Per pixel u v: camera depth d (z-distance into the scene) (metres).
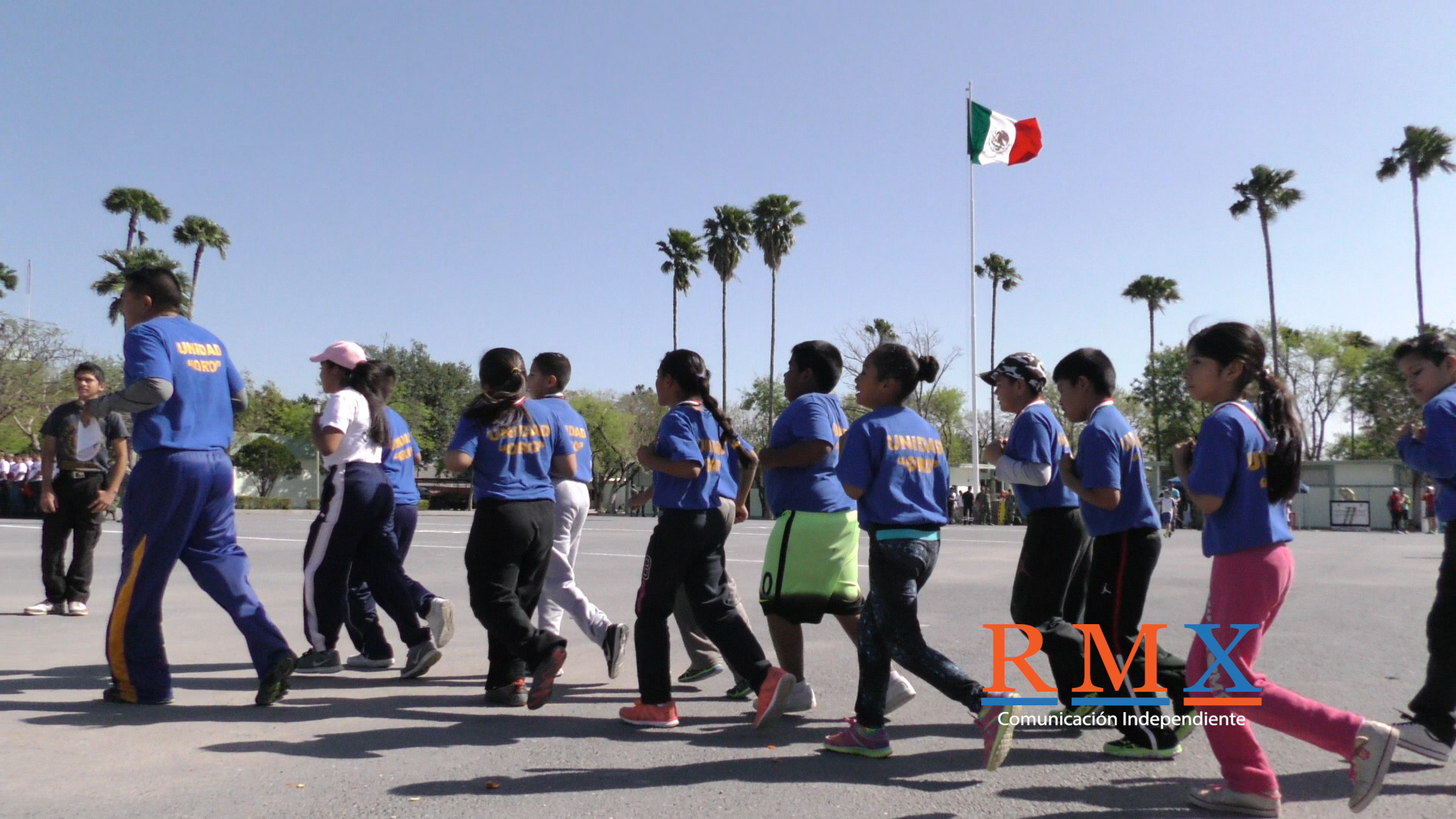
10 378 34.97
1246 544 3.39
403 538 6.18
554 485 5.61
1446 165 43.69
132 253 43.78
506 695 4.99
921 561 3.95
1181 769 3.97
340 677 5.66
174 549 4.70
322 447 5.35
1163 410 53.34
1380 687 5.39
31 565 12.11
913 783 3.75
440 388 70.06
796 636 4.89
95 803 3.36
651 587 4.57
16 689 5.14
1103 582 4.30
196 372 4.70
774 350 48.72
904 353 4.14
